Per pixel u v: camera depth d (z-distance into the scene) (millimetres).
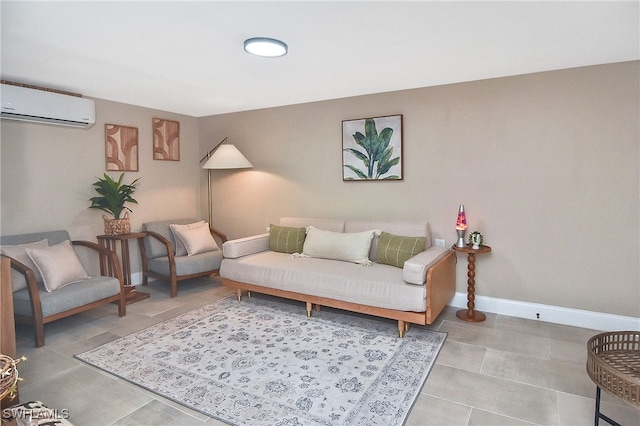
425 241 3432
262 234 4547
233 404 2078
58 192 3686
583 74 2951
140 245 4355
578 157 3012
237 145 4812
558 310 3162
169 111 4730
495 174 3324
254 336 2982
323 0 1852
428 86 3539
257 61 2781
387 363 2523
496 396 2129
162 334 3027
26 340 2941
